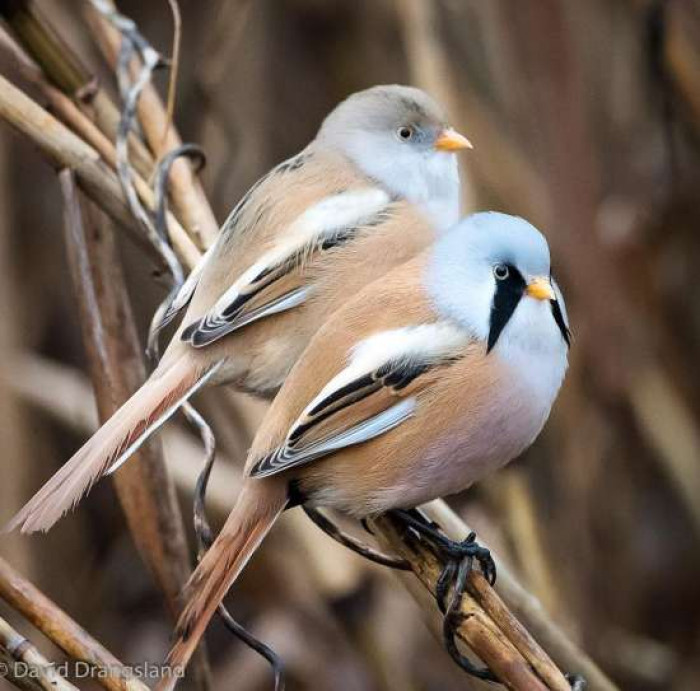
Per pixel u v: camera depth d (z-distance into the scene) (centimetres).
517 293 757
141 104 936
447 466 755
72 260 841
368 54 1322
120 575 1252
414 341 748
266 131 1224
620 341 1147
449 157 970
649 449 1231
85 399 1158
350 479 747
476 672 706
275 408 747
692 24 1202
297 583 1126
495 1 1170
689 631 1274
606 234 1224
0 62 912
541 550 1083
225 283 844
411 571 757
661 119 1248
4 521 1122
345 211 909
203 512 781
